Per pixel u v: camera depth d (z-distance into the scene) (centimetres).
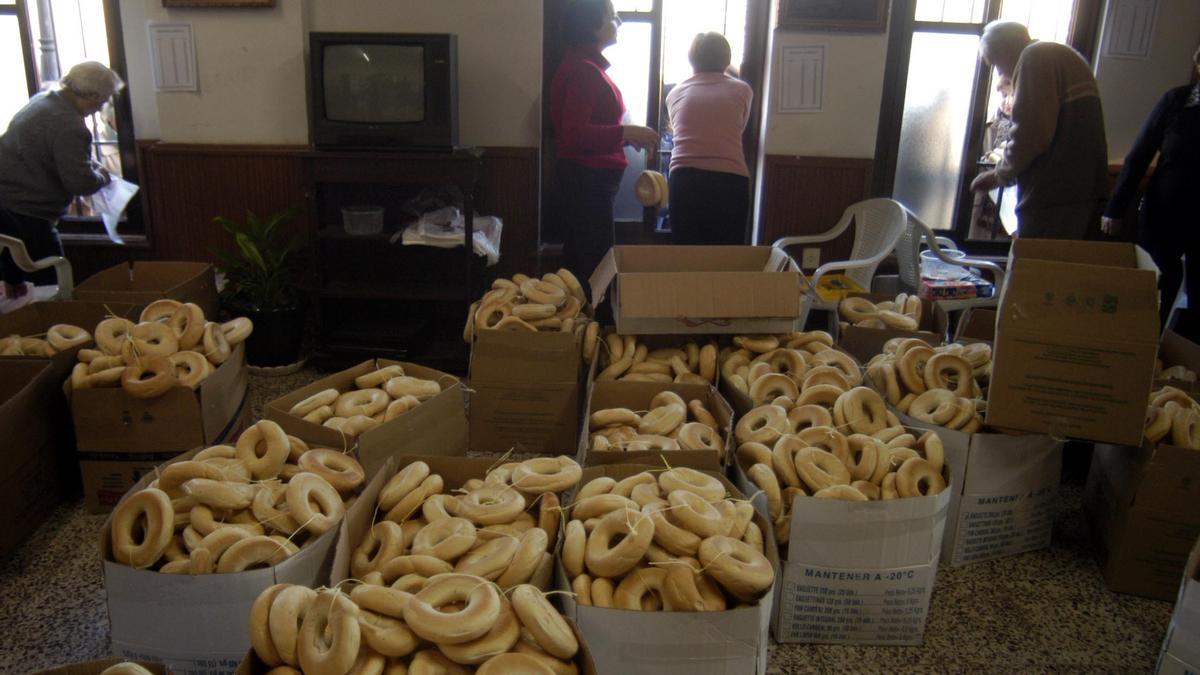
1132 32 419
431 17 384
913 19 423
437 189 391
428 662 129
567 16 341
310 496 171
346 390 249
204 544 155
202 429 239
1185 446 215
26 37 407
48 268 363
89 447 239
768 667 192
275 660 129
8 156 335
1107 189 327
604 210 354
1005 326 213
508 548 156
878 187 443
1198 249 345
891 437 219
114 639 155
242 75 385
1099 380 208
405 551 167
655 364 275
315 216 354
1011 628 208
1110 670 195
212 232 401
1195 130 334
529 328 284
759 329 272
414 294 359
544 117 422
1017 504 231
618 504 170
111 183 379
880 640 199
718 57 360
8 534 223
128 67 405
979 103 436
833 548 190
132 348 242
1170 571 217
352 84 342
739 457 211
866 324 321
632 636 150
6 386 248
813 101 412
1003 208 449
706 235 371
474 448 287
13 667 184
